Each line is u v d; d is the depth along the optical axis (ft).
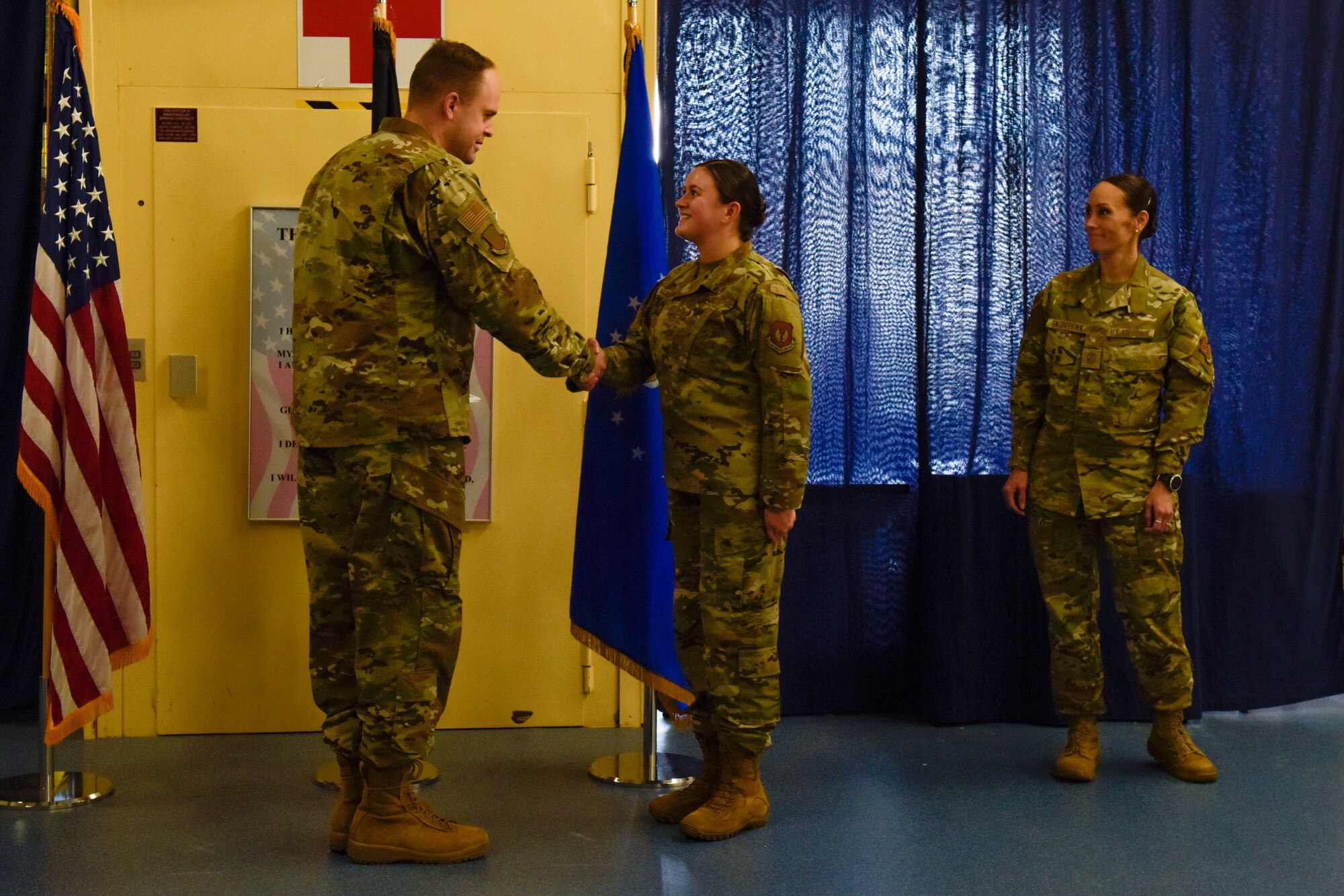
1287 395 12.20
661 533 9.49
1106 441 9.86
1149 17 11.63
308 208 7.84
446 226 7.47
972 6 11.55
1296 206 12.20
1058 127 11.64
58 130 9.16
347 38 10.59
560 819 8.58
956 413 11.51
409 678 7.58
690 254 11.30
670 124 11.30
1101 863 7.76
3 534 11.18
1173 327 9.78
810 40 11.50
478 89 8.09
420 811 7.77
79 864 7.57
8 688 11.32
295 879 7.32
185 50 10.51
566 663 11.09
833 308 11.53
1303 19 12.17
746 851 7.93
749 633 8.23
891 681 11.97
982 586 11.60
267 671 10.74
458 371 7.85
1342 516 12.47
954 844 8.11
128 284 10.50
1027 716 11.65
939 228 11.52
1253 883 7.42
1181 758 9.83
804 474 8.11
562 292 10.87
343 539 7.81
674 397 8.39
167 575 10.61
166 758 10.04
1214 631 12.15
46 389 8.98
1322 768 10.16
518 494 10.91
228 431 10.59
